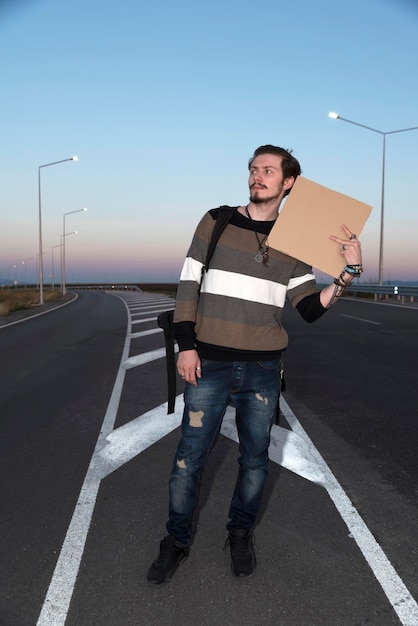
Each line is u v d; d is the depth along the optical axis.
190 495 2.35
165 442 4.27
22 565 2.41
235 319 2.23
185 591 2.19
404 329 11.68
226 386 2.26
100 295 50.03
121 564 2.41
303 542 2.59
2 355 9.41
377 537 2.64
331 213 2.20
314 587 2.21
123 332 13.09
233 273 2.23
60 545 2.59
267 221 2.29
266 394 2.31
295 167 2.29
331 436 4.30
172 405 2.37
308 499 3.10
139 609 2.08
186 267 2.29
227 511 2.95
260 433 2.34
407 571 2.33
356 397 5.62
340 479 3.40
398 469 3.58
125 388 6.40
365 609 2.06
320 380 6.52
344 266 2.18
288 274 2.29
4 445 4.27
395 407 5.20
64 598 2.15
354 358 8.09
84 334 12.77
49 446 4.21
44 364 8.31
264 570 2.34
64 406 5.55
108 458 3.90
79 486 3.37
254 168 2.28
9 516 2.94
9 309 22.36
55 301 35.53
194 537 2.65
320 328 12.20
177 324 2.21
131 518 2.88
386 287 23.27
